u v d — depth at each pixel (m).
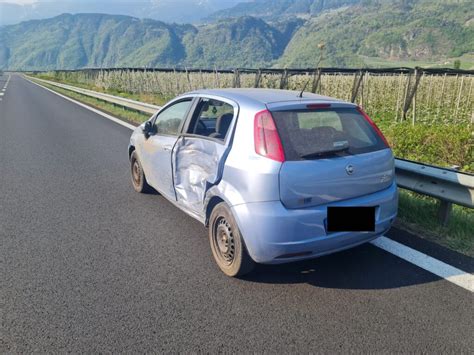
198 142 3.80
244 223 3.03
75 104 23.12
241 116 3.31
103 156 8.79
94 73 56.28
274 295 3.12
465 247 3.85
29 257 3.85
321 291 3.17
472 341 2.54
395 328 2.68
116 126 13.48
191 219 4.89
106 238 4.31
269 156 2.95
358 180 3.19
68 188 6.29
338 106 3.47
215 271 3.54
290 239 2.92
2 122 15.45
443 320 2.76
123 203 5.52
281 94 3.71
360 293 3.12
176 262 3.73
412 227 4.34
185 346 2.54
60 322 2.81
